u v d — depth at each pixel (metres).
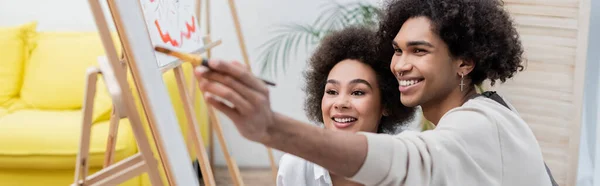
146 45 1.25
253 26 3.72
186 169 1.33
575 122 2.80
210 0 3.71
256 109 0.89
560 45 2.79
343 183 1.50
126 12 1.18
